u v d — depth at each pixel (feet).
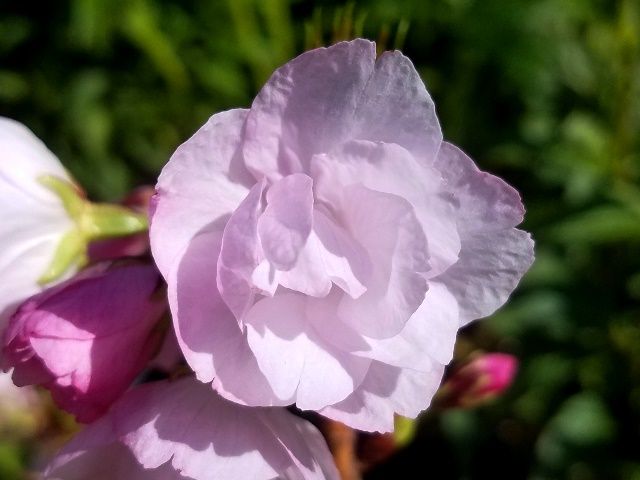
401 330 0.22
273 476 0.23
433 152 0.22
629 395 0.51
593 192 0.51
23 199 0.27
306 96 0.22
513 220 0.22
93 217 0.28
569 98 0.58
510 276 0.22
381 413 0.23
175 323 0.21
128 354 0.24
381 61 0.22
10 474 0.49
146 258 0.26
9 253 0.26
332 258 0.22
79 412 0.24
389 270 0.22
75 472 0.25
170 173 0.22
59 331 0.23
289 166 0.23
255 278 0.21
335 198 0.23
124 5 0.62
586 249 0.53
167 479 0.25
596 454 0.50
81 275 0.25
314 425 0.28
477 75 0.60
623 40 0.51
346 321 0.22
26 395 0.40
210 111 0.62
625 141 0.53
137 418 0.23
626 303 0.52
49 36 0.67
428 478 0.57
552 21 0.59
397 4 0.58
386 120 0.22
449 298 0.23
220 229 0.22
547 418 0.52
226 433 0.23
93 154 0.65
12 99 0.67
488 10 0.59
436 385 0.23
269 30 0.56
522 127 0.57
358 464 0.30
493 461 0.56
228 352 0.22
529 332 0.52
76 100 0.64
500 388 0.34
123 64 0.65
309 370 0.22
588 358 0.52
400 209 0.21
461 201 0.22
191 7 0.62
